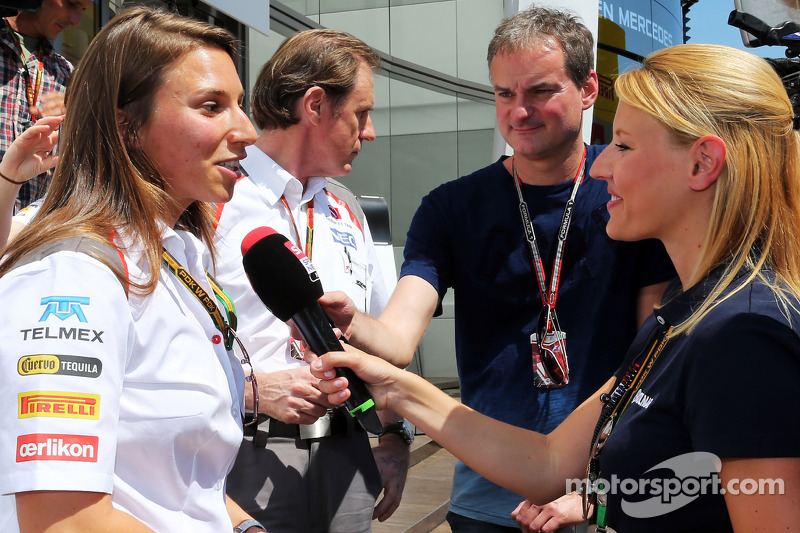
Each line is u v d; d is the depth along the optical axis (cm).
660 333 121
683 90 114
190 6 358
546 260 194
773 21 232
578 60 187
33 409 85
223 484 112
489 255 198
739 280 107
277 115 184
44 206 104
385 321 183
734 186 109
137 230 101
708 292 110
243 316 173
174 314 103
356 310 171
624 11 448
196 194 109
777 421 93
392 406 152
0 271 97
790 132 112
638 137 118
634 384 122
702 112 112
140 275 100
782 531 93
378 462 204
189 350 103
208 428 103
